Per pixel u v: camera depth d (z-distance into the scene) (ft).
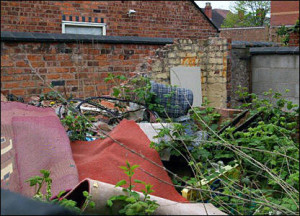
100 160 10.21
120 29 32.22
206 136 13.15
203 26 37.76
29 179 8.31
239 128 13.87
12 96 17.98
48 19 28.32
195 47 24.25
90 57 22.89
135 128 12.20
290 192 9.56
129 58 24.56
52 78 21.63
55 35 21.59
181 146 12.10
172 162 12.39
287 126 13.71
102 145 11.39
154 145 11.49
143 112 15.37
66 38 21.72
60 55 21.80
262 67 23.26
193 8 36.86
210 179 10.09
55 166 9.45
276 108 15.19
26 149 9.61
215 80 24.32
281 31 20.49
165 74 23.26
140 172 10.14
